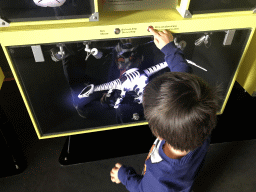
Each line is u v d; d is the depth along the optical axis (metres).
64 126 1.27
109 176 1.34
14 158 1.38
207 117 0.55
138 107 1.28
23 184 1.29
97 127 1.33
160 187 0.66
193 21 0.94
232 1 0.92
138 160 1.42
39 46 0.90
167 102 0.54
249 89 1.71
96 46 0.96
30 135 1.54
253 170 1.36
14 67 0.95
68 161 1.39
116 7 0.90
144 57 1.06
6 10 0.80
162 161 0.67
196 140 0.58
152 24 0.92
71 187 1.28
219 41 1.07
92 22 0.90
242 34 1.05
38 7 0.81
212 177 1.32
